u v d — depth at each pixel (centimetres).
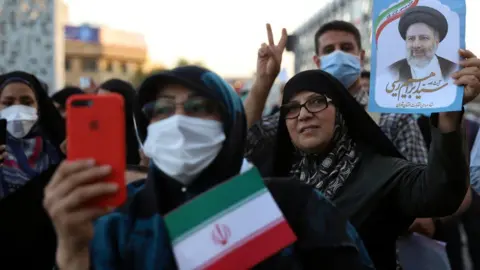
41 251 252
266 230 140
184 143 146
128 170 218
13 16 780
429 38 196
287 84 242
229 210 140
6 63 782
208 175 154
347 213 216
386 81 203
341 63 339
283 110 241
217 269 135
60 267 121
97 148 119
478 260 323
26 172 300
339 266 149
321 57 353
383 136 233
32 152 309
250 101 300
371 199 214
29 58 782
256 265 141
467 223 329
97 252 139
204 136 149
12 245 246
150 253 136
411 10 200
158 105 153
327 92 232
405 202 207
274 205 142
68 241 119
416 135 316
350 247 150
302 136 235
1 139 267
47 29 785
